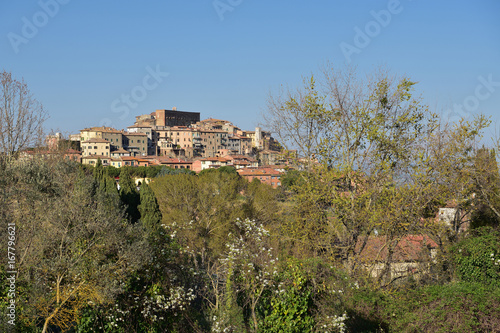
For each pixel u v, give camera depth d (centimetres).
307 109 1997
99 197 2136
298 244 1966
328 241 1875
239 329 1380
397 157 1925
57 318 1409
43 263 1416
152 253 1616
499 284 1722
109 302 1409
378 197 1891
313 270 1313
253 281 1320
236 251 1416
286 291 1260
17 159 3089
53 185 2022
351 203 1866
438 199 1933
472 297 1316
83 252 1466
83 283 1422
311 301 1286
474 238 1905
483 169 2148
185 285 1773
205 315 1753
